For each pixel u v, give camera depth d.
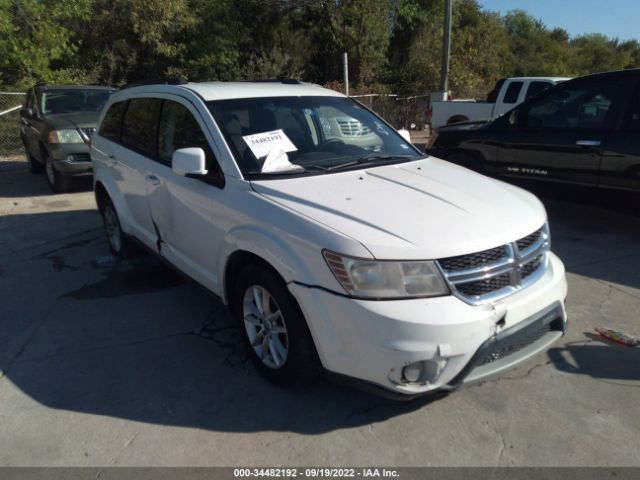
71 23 17.91
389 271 2.65
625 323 4.07
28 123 9.99
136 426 3.00
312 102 4.29
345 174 3.58
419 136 18.06
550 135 6.20
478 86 25.17
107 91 10.49
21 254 5.95
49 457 2.78
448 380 2.71
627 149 5.53
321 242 2.77
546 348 3.13
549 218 6.93
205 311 4.42
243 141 3.66
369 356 2.66
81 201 8.38
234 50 20.42
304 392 3.27
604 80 5.84
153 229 4.57
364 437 2.88
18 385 3.43
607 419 2.99
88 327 4.19
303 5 21.64
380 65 23.17
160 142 4.35
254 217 3.17
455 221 2.91
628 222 6.70
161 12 18.16
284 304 3.00
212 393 3.29
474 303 2.72
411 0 24.23
